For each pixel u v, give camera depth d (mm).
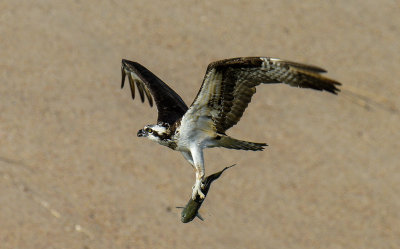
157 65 29797
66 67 29422
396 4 35031
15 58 29625
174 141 10844
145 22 32156
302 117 28703
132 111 27859
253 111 28516
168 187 24922
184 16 32844
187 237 23109
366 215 25422
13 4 32375
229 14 33281
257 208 24797
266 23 33062
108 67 29672
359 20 34000
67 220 23000
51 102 27812
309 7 34375
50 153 25656
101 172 25156
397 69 31656
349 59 31734
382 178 26953
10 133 26250
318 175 26578
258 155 26844
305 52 31703
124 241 22594
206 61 30375
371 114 29391
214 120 10508
